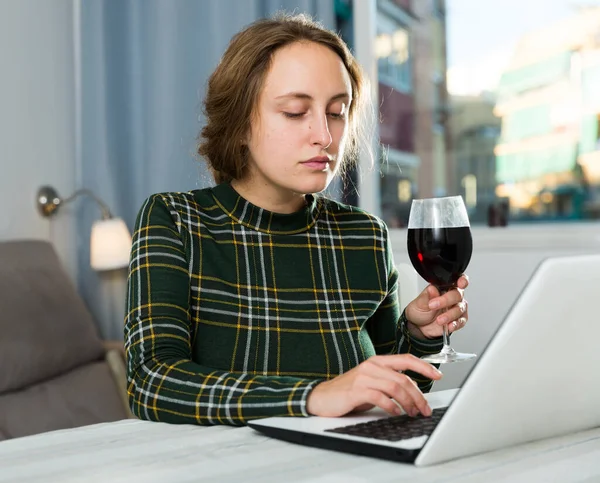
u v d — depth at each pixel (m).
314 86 1.25
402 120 3.18
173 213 1.33
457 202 1.17
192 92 3.22
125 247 3.05
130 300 1.21
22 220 3.11
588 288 0.76
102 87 3.29
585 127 2.91
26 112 3.14
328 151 1.28
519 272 2.74
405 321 1.32
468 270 2.79
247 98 1.29
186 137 3.23
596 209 2.91
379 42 3.21
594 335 0.77
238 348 1.29
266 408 0.92
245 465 0.72
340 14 3.23
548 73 2.95
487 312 2.77
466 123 3.09
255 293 1.33
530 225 3.00
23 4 3.14
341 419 0.87
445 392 1.05
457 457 0.72
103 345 2.82
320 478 0.67
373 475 0.67
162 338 1.13
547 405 0.77
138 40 3.28
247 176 1.39
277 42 1.28
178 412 0.98
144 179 3.29
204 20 3.19
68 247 3.35
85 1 3.32
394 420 0.85
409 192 3.18
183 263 1.28
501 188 3.04
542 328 0.73
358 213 1.50
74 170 3.38
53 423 2.33
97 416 2.48
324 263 1.41
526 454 0.74
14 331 2.41
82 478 0.69
